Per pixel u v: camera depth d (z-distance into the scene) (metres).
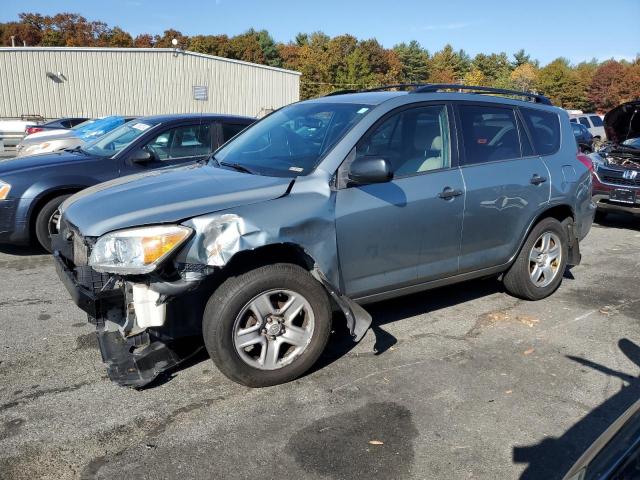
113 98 32.69
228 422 3.12
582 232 5.30
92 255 3.11
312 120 4.16
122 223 3.08
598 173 8.66
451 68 94.94
